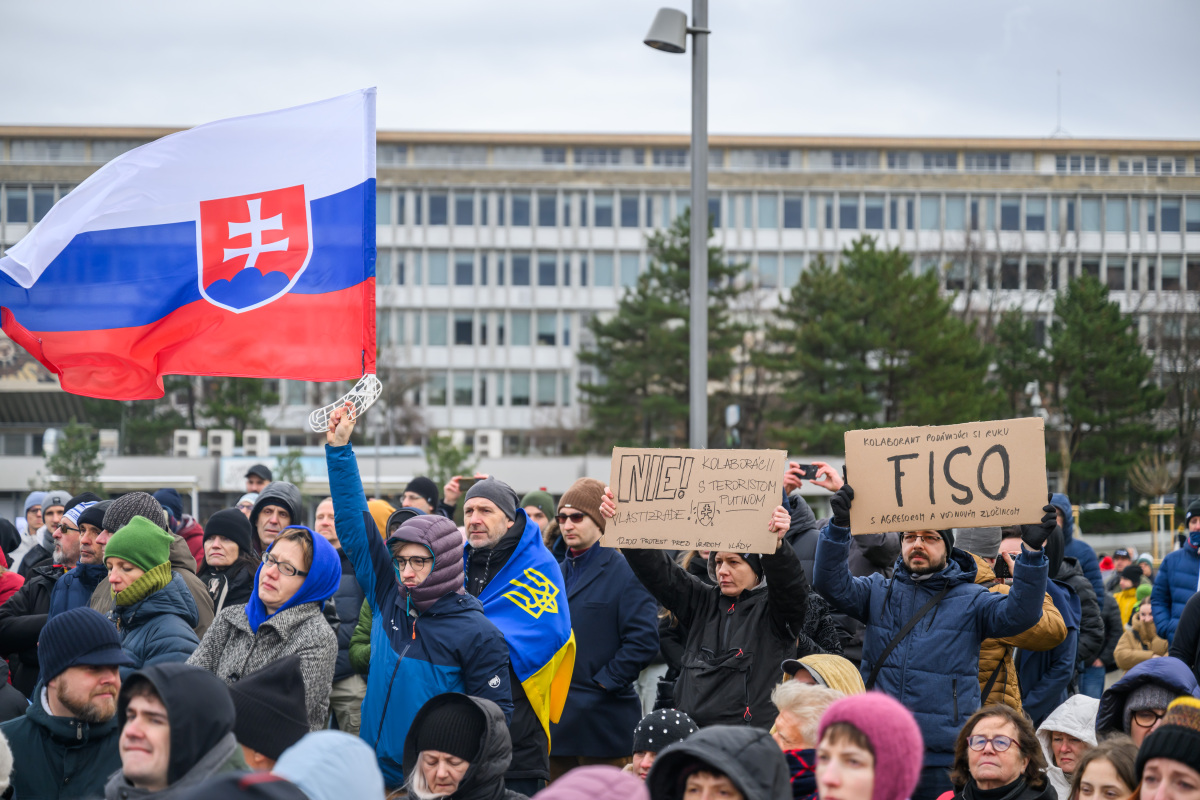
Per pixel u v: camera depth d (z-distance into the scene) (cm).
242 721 348
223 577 652
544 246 6994
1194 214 7081
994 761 421
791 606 489
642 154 7525
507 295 6969
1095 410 4700
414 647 470
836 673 414
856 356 4325
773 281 6956
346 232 603
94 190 602
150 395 614
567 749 595
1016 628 460
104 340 600
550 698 549
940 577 488
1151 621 913
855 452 494
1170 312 5581
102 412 5459
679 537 496
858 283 4378
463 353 6950
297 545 473
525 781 522
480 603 508
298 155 607
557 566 564
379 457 4859
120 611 516
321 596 481
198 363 604
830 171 7219
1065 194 7031
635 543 503
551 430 6725
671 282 4703
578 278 7006
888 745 260
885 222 7006
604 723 598
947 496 476
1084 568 880
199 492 4675
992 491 469
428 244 6969
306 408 6462
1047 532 453
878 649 493
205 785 213
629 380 4734
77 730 398
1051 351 4694
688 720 420
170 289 602
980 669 531
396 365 6462
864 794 259
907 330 4141
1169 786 334
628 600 605
